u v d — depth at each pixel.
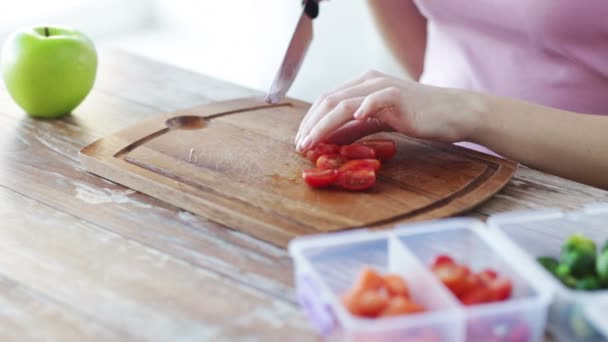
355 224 0.84
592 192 0.91
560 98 1.15
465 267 0.74
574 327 0.72
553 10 1.09
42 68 1.01
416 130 0.95
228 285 0.78
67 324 0.75
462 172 0.92
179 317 0.75
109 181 0.93
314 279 0.74
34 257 0.81
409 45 1.33
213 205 0.86
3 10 2.14
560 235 0.81
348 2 2.08
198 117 1.03
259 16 2.35
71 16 2.31
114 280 0.79
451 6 1.19
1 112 1.07
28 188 0.91
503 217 0.80
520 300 0.73
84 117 1.06
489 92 1.21
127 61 1.23
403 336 0.70
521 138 0.95
